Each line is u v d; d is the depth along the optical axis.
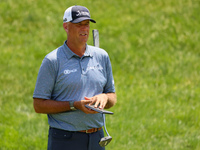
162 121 21.95
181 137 20.31
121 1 43.53
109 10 40.88
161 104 24.67
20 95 25.19
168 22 39.28
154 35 37.09
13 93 25.31
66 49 10.84
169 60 33.12
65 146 11.06
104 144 11.02
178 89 27.67
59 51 10.88
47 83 10.76
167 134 20.61
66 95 10.89
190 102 25.59
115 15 40.12
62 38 27.56
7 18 37.00
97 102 10.62
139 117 22.50
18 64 29.45
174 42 36.50
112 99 11.89
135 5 42.81
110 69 11.93
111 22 38.56
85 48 11.25
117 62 32.03
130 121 21.41
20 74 28.12
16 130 19.50
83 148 11.20
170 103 24.84
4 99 24.33
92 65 11.17
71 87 10.80
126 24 38.72
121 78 29.39
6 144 17.81
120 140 18.97
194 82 29.59
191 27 39.16
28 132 19.34
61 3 39.62
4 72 28.12
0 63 29.28
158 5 43.00
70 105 10.63
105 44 33.59
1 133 18.92
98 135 11.54
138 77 30.02
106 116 21.88
